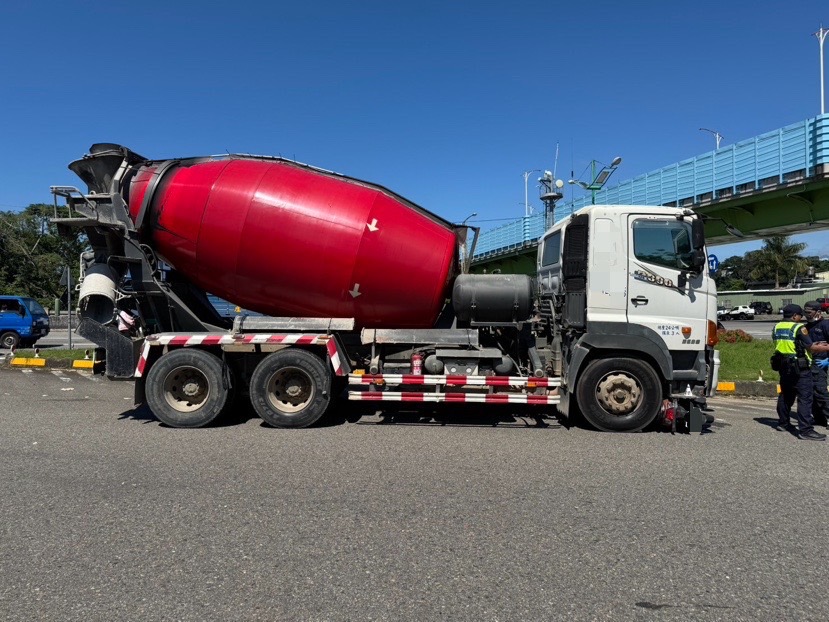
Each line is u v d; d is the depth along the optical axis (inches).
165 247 297.9
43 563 132.7
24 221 2004.2
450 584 125.0
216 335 286.7
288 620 110.0
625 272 273.1
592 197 1126.4
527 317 293.3
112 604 115.1
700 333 273.4
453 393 281.7
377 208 287.0
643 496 183.3
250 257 284.8
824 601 120.3
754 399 410.6
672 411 270.8
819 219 845.8
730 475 207.6
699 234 268.5
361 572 130.0
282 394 285.9
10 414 313.0
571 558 138.6
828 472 213.2
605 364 275.9
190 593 119.7
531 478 200.2
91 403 350.3
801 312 288.8
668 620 112.0
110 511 164.7
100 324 299.4
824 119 791.1
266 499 175.9
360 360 304.3
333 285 285.3
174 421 279.1
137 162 309.9
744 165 917.2
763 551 144.0
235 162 299.4
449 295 300.2
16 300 812.0
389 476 200.7
